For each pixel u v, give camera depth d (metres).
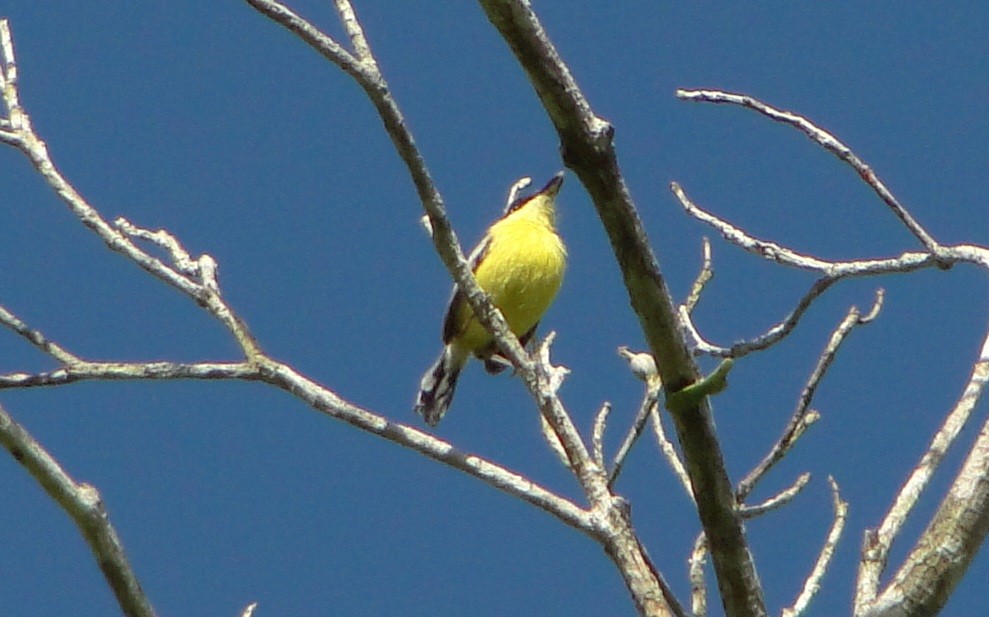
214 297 9.08
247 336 8.93
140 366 8.59
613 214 6.61
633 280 6.80
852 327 7.84
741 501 7.58
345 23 7.70
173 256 9.56
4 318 8.52
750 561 7.27
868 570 7.62
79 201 9.16
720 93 8.85
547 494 8.18
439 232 8.64
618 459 8.29
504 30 6.25
